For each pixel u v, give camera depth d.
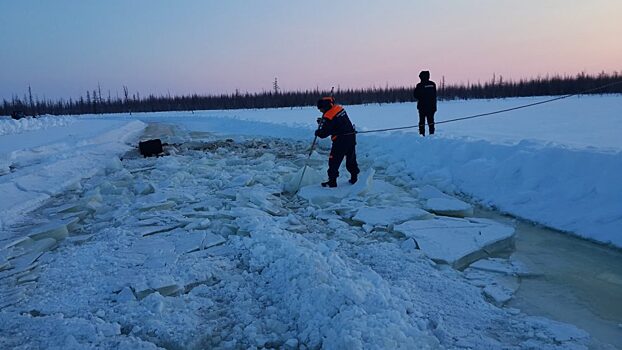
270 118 35.25
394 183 9.08
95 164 12.12
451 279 4.50
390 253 5.15
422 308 3.88
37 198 8.28
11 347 3.34
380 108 51.78
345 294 3.67
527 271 4.72
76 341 3.36
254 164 11.72
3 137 20.30
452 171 8.74
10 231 6.54
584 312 3.88
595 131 16.19
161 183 9.33
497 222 6.32
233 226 6.05
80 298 4.15
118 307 3.88
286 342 3.38
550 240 5.69
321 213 6.93
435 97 12.32
